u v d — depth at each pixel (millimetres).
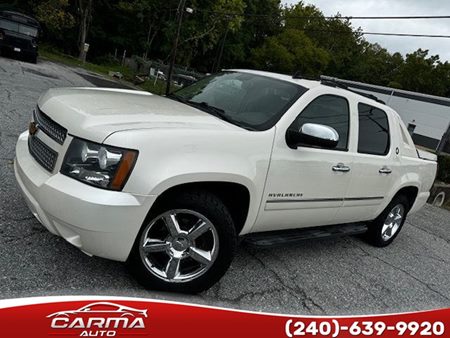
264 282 3590
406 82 73688
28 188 2850
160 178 2633
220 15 44531
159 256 3021
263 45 64562
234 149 3012
